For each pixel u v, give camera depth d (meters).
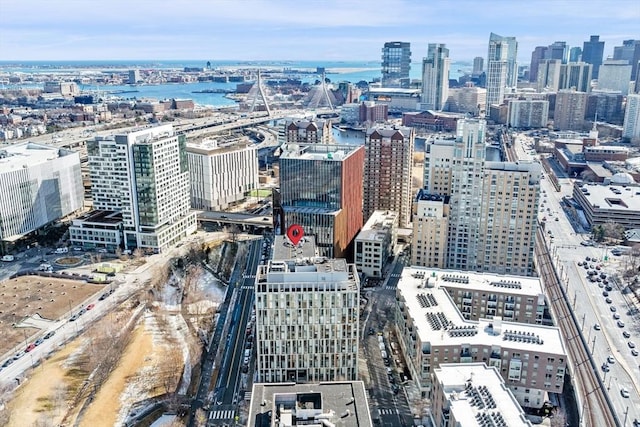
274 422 170.00
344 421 172.62
